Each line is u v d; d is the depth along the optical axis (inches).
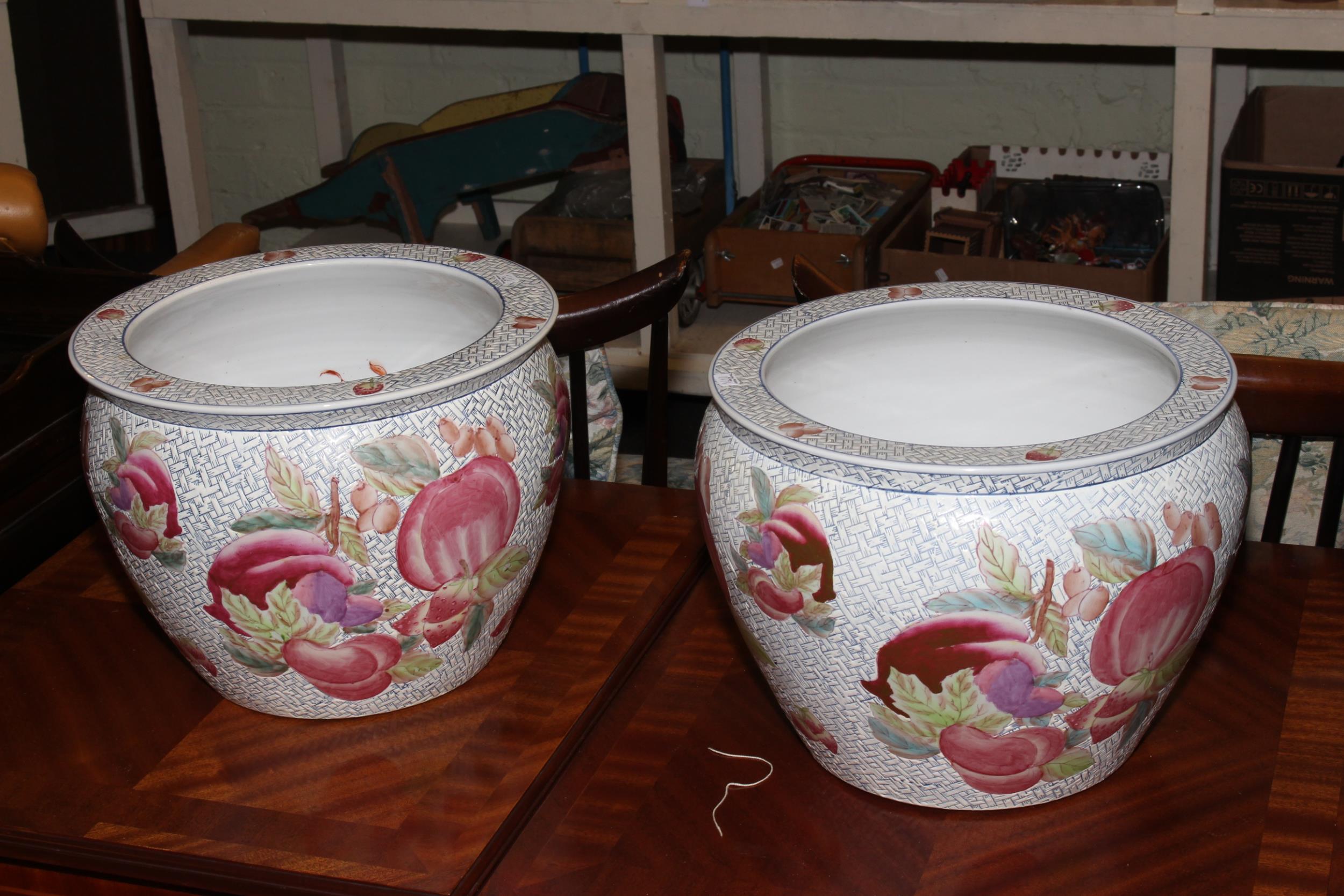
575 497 40.9
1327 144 87.5
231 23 114.5
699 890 26.4
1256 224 78.4
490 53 113.3
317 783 29.4
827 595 25.2
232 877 27.0
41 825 28.3
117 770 30.0
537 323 30.2
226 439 27.2
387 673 30.3
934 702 25.6
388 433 27.5
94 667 33.9
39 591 37.2
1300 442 37.5
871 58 104.4
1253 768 29.1
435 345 35.0
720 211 103.7
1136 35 69.8
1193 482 25.0
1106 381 30.5
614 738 31.1
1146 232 91.7
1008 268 84.4
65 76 109.2
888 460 24.0
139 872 27.6
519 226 94.4
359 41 115.2
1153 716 28.7
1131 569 24.3
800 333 29.9
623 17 77.8
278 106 119.6
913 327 31.1
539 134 91.7
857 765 28.2
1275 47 67.7
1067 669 25.1
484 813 28.2
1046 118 102.7
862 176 101.0
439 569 29.0
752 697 32.3
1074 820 27.9
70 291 46.3
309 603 28.4
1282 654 32.7
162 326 32.4
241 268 34.0
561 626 34.7
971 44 101.3
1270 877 26.0
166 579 28.8
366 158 93.9
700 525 36.6
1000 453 24.1
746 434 26.3
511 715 31.4
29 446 38.7
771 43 106.0
